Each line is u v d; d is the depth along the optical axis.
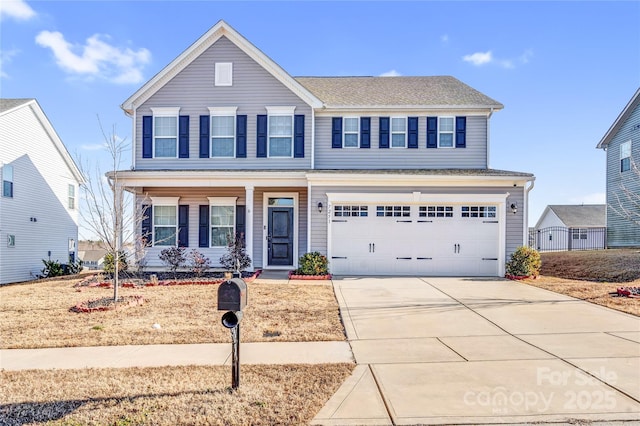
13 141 18.28
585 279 13.23
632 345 6.52
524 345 6.61
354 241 14.36
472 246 14.27
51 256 21.19
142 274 14.16
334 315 8.68
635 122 21.67
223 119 15.97
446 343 6.77
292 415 4.28
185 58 15.93
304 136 15.86
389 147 16.36
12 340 6.99
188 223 16.30
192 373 5.47
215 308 9.26
